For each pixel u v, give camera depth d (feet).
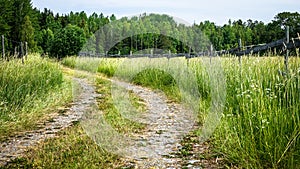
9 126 18.47
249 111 13.34
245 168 11.64
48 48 102.17
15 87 22.91
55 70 35.04
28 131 18.29
